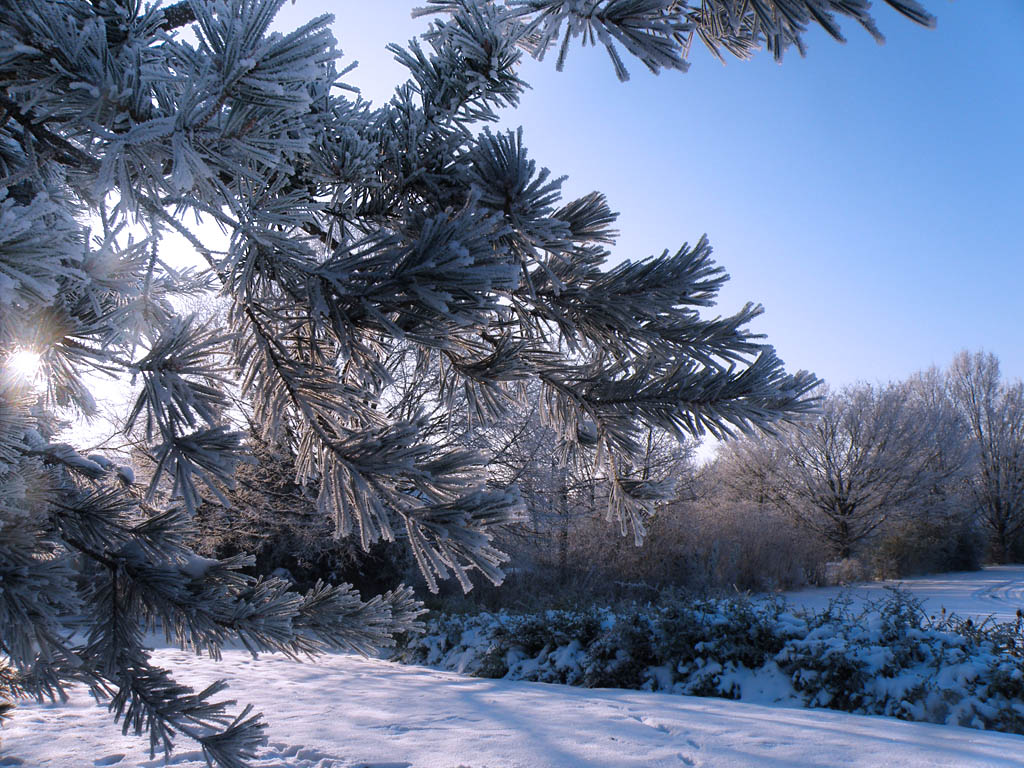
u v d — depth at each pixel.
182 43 1.30
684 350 2.48
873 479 27.84
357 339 1.99
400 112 2.33
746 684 7.05
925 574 27.94
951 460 31.56
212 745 2.13
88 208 2.19
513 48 2.34
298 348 2.22
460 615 11.46
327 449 1.98
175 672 7.13
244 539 14.09
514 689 7.16
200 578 2.41
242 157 1.52
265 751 4.12
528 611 10.98
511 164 2.03
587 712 5.55
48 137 1.61
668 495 2.82
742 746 4.44
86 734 4.34
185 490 1.77
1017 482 38.53
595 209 2.39
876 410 28.77
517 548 15.31
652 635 7.89
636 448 2.66
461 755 4.12
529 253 2.27
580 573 15.62
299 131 1.52
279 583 2.53
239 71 1.24
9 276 1.20
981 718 5.61
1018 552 37.75
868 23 1.49
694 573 16.39
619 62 1.60
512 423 13.34
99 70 1.27
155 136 1.28
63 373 2.18
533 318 2.60
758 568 18.88
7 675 2.43
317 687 6.71
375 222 2.39
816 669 6.69
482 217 1.91
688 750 4.33
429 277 1.73
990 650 6.48
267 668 7.93
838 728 5.07
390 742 4.40
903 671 6.34
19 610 1.68
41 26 1.23
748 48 2.23
